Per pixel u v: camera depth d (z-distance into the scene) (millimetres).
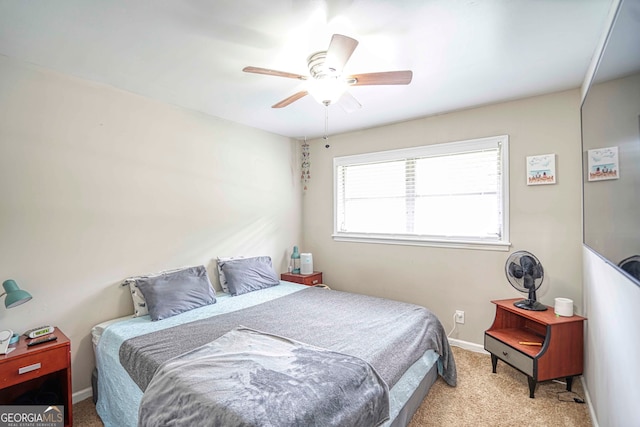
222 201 3262
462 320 3012
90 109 2320
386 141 3479
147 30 1670
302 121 3361
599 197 1652
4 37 1729
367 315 2344
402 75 1771
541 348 2203
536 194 2631
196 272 2801
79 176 2271
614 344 1478
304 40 1770
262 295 2955
